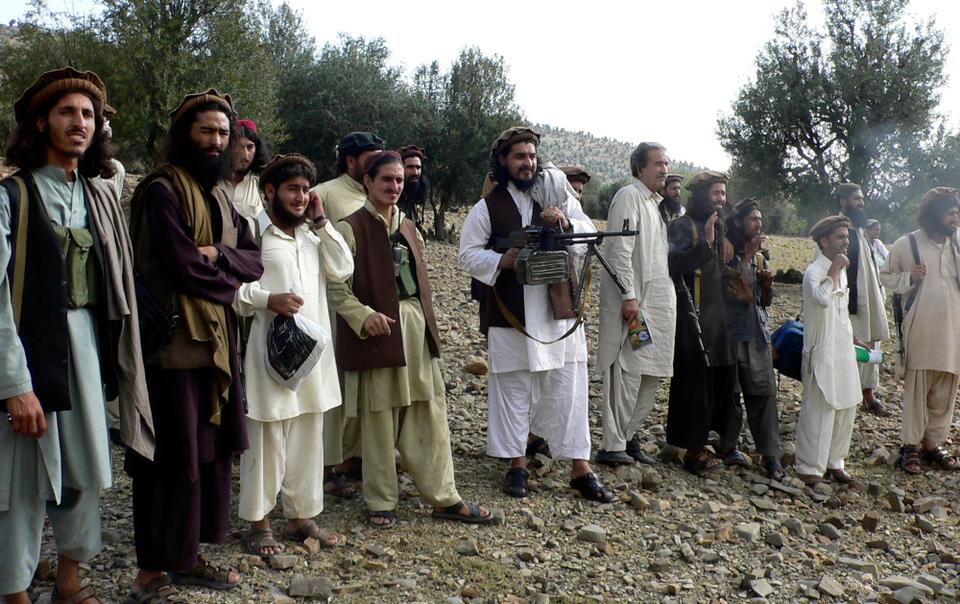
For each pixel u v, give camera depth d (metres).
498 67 24.14
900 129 15.96
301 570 4.21
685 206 6.54
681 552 4.79
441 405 4.92
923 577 4.76
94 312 3.47
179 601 3.73
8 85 21.53
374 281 4.69
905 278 6.65
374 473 4.76
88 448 3.39
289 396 4.22
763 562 4.81
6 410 3.16
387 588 4.11
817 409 6.13
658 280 5.99
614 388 6.07
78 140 3.30
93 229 3.41
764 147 16.67
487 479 5.69
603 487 5.47
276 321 4.16
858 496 6.07
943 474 6.64
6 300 3.12
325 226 4.54
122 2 20.56
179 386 3.64
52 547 4.34
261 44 22.47
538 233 5.18
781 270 16.62
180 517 3.70
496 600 4.09
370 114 24.33
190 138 3.74
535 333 5.31
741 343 6.26
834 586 4.51
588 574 4.45
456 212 27.05
